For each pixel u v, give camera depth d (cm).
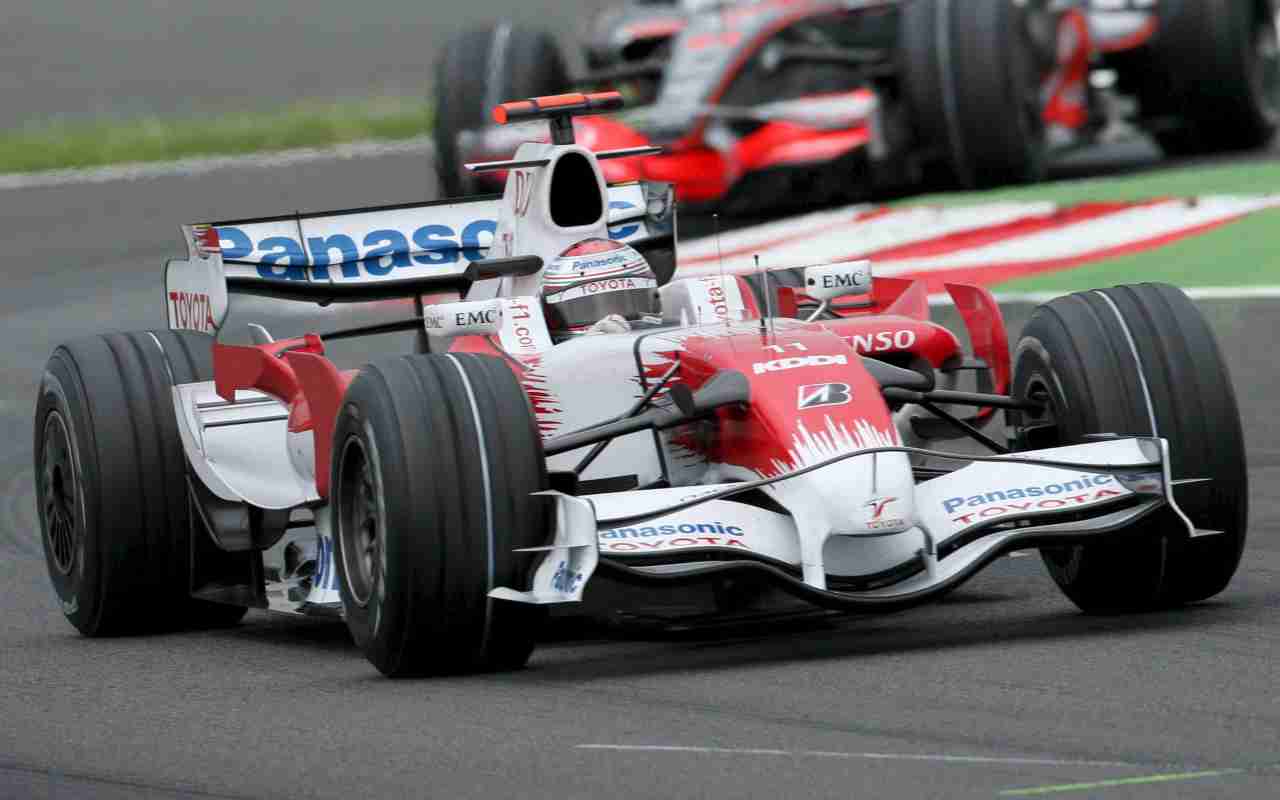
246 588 2539
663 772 1648
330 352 4506
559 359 2328
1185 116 5934
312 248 2770
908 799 1539
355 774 1700
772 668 2030
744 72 5388
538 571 1984
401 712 1919
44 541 2675
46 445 2650
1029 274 4441
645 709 1877
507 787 1628
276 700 2030
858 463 2027
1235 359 3744
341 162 7794
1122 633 2097
